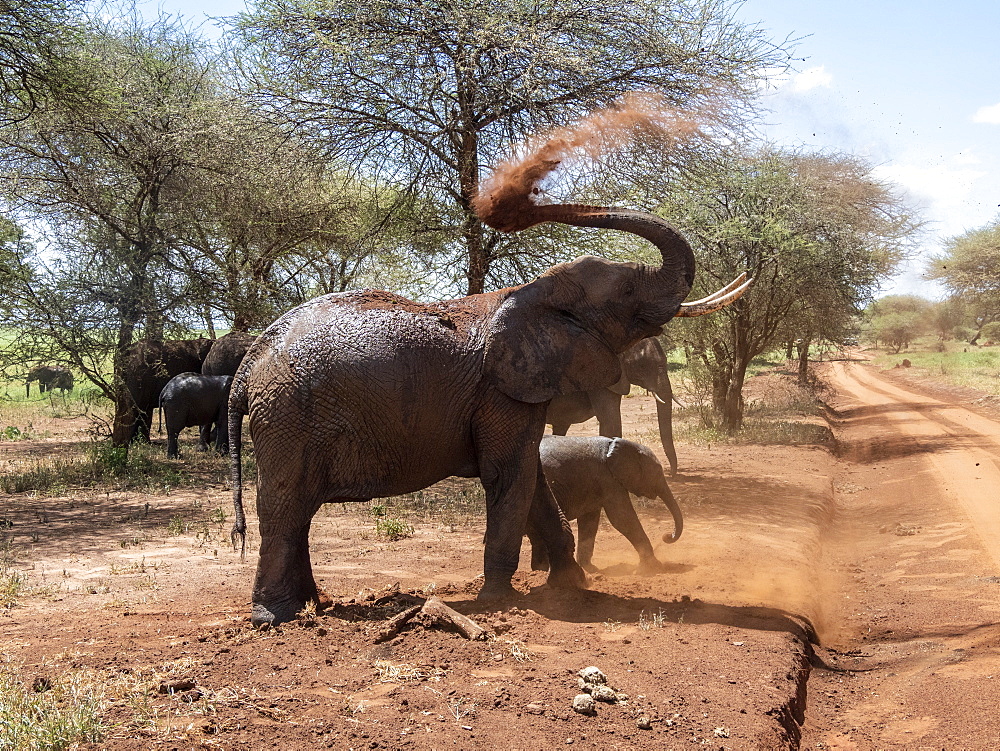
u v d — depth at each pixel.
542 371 6.53
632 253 15.55
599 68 14.15
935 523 11.98
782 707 4.81
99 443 17.72
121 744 3.78
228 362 18.39
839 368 61.88
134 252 16.84
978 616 7.34
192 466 15.82
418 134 14.87
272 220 19.11
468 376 6.47
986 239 49.56
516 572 7.96
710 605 6.71
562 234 15.13
